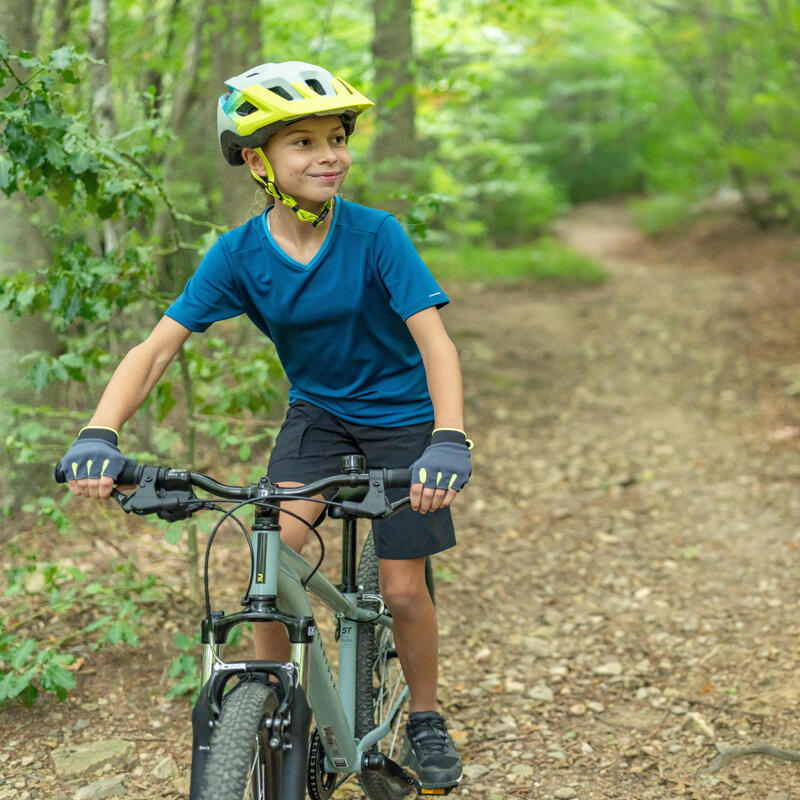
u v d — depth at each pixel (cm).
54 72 302
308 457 238
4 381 439
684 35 1567
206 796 161
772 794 275
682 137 1841
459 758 259
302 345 229
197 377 384
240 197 507
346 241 216
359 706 251
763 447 637
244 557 441
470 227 1573
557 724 323
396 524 238
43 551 436
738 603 416
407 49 791
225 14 591
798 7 1151
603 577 453
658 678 354
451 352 208
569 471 607
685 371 872
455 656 374
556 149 3019
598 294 1351
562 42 2267
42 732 304
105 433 190
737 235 1798
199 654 354
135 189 329
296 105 194
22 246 438
